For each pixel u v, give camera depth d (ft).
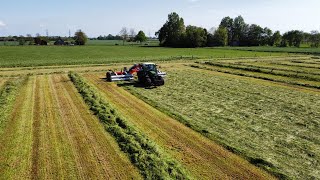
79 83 83.46
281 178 32.30
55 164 34.99
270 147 40.11
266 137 43.70
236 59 174.91
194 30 394.73
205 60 167.53
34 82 87.97
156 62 154.61
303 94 73.51
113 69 124.06
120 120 49.83
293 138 43.42
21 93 71.82
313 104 63.36
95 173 33.04
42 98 66.49
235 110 57.98
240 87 81.82
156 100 65.77
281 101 65.67
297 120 51.93
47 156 37.01
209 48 354.33
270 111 57.52
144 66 85.40
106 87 81.76
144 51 281.95
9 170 33.47
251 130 46.60
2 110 55.11
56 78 96.07
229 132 45.55
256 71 116.98
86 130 45.96
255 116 54.08
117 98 68.18
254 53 239.71
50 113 54.75
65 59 180.34
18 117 52.19
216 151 38.83
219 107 60.18
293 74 104.99
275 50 289.74
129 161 35.83
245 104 62.75
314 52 244.01
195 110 57.67
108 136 43.55
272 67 128.67
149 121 51.03
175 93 73.31
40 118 51.78
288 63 148.46
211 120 51.39
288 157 37.22
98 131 45.55
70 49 323.98
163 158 36.04
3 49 319.27
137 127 47.78
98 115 53.06
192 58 178.81
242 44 470.39
